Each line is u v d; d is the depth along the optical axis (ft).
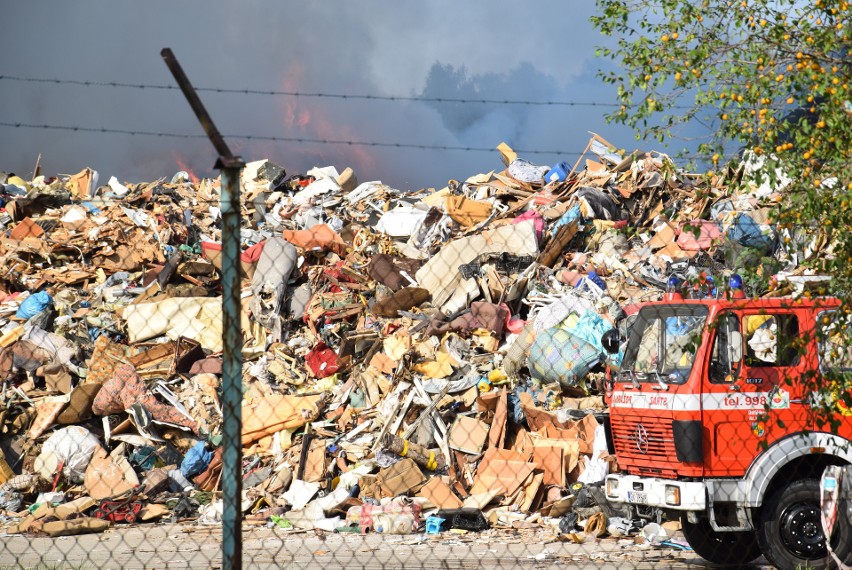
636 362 136.56
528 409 220.43
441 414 221.05
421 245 315.78
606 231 302.25
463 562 141.90
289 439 227.61
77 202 355.77
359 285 291.17
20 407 240.53
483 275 278.46
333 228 343.46
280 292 279.49
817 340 99.60
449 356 241.35
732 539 141.38
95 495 215.72
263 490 212.02
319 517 196.34
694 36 91.81
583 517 180.34
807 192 86.69
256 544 170.09
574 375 228.22
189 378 251.19
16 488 219.82
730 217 266.36
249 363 260.01
